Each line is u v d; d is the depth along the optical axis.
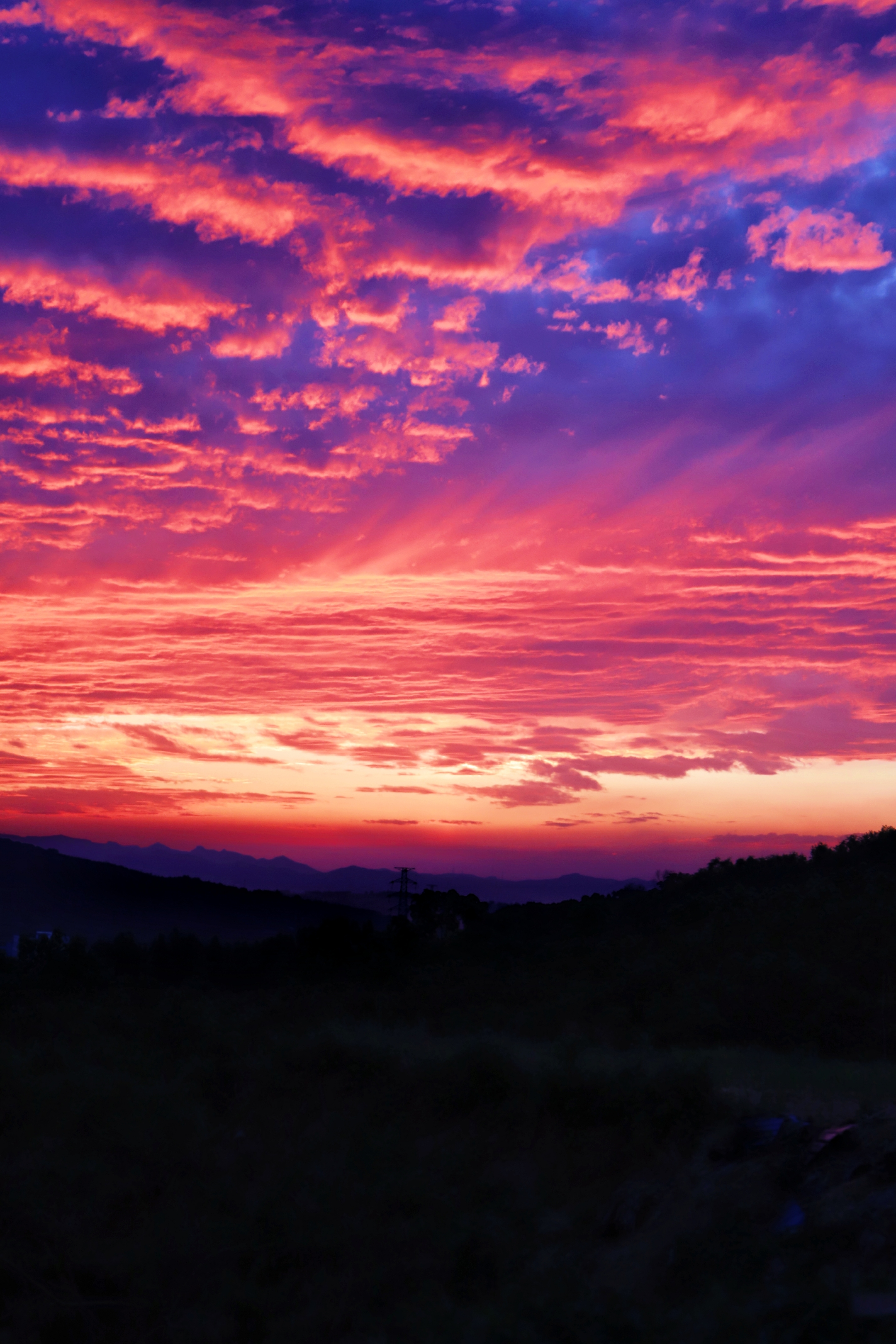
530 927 60.69
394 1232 12.15
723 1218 11.12
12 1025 28.53
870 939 32.47
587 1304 9.73
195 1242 12.22
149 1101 16.42
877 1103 14.47
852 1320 8.45
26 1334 11.12
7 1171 13.73
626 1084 15.55
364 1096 17.94
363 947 56.12
